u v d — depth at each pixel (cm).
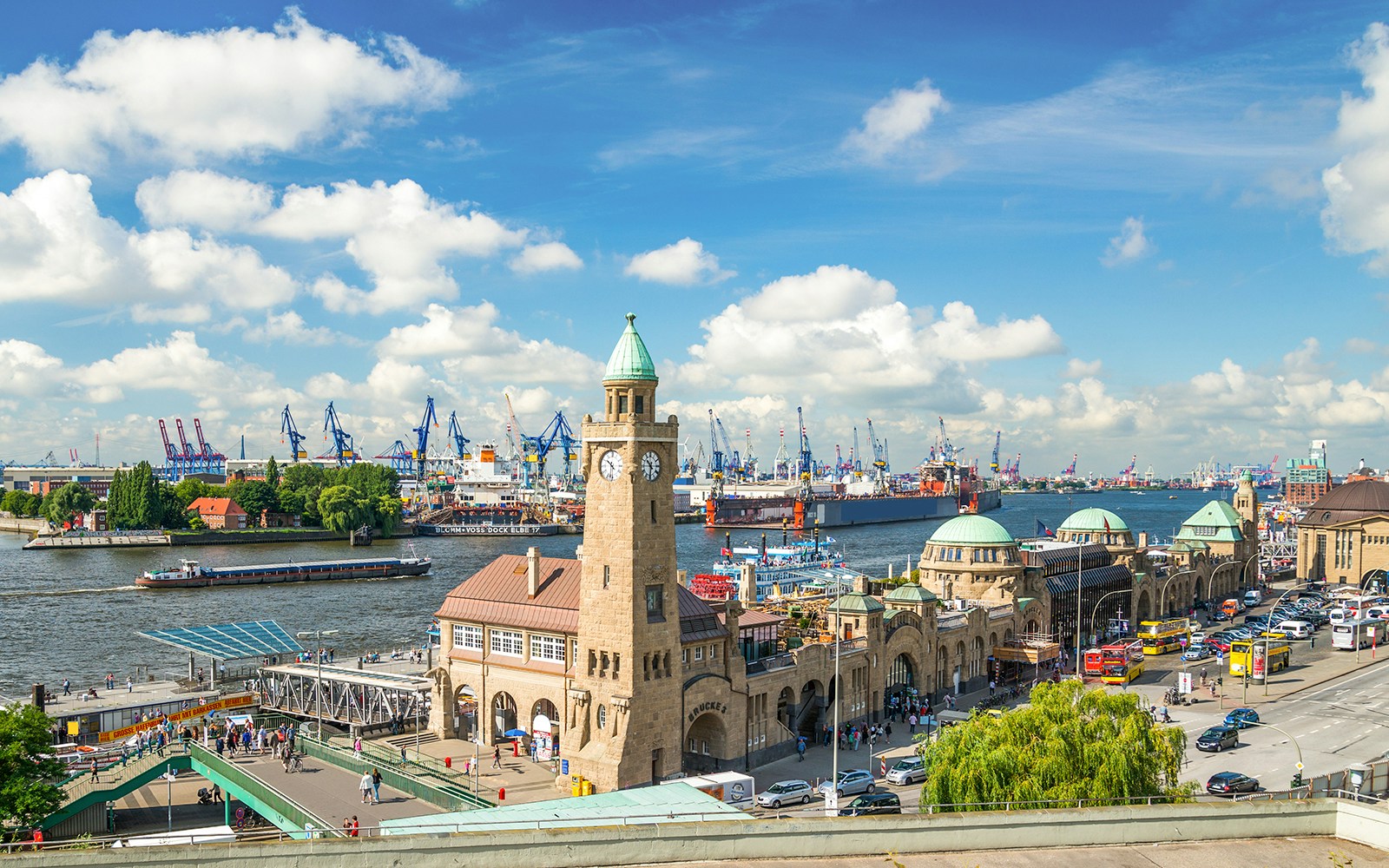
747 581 11981
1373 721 11919
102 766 9506
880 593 18175
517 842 4241
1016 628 15612
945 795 7031
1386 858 4678
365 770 9069
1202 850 4678
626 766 8862
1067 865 4422
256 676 14050
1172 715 12350
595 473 9306
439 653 11119
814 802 8944
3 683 15162
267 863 4116
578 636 9344
